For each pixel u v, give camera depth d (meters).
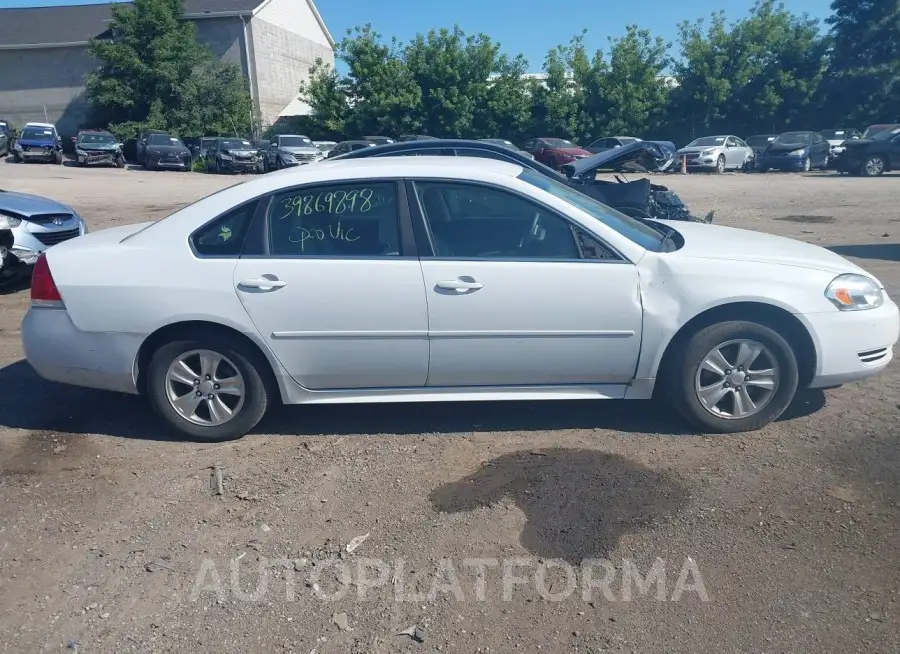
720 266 4.46
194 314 4.40
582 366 4.52
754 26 39.41
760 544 3.51
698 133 41.03
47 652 2.91
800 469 4.18
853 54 39.62
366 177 4.52
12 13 44.94
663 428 4.75
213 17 40.94
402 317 4.40
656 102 40.25
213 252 4.47
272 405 5.24
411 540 3.59
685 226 5.50
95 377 4.61
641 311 4.42
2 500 3.99
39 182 24.86
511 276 4.37
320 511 3.86
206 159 35.00
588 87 40.22
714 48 39.78
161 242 4.51
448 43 39.56
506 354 4.47
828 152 30.92
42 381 5.73
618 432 4.71
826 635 2.93
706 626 2.99
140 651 2.90
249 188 4.55
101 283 4.46
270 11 43.31
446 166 4.62
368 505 3.90
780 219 14.59
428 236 4.45
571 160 32.03
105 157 34.31
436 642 2.93
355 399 4.61
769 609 3.08
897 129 25.80
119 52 37.47
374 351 4.46
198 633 3.00
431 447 4.55
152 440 4.71
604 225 4.52
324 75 40.88
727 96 39.78
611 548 3.50
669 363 4.56
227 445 4.64
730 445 4.50
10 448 4.60
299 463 4.38
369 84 39.66
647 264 4.45
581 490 4.00
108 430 4.86
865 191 19.92
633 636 2.94
